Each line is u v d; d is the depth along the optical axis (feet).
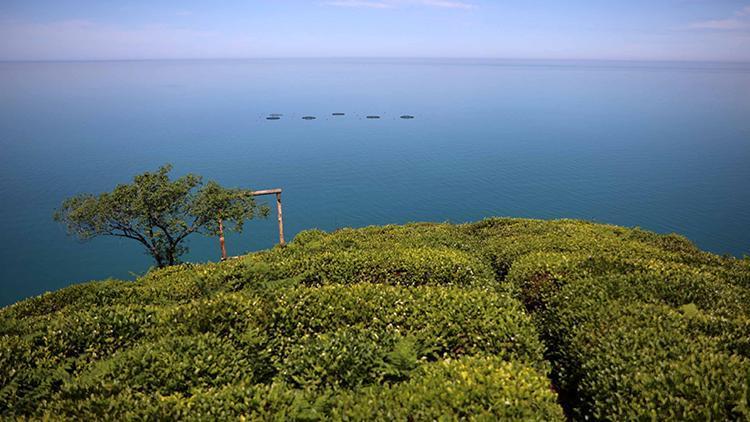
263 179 557.33
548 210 431.02
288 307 34.04
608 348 27.71
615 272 41.65
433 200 471.21
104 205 82.79
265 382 27.45
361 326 31.55
